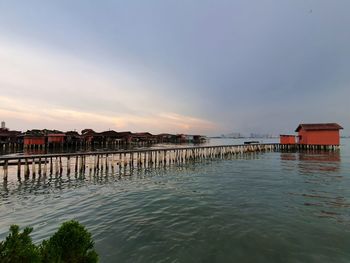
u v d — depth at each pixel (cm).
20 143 4922
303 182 1652
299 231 776
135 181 1772
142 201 1173
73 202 1167
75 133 5653
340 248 655
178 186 1563
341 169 2291
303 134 4866
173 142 9075
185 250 646
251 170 2325
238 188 1473
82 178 1900
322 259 595
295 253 628
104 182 1733
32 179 1823
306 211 991
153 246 669
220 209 1024
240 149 4434
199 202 1144
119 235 746
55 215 962
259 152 4741
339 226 820
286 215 940
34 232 781
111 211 1008
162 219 898
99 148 5362
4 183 1661
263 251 641
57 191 1430
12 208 1068
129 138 6594
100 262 579
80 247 293
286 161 3130
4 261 224
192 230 787
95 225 838
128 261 585
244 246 669
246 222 861
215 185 1580
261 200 1174
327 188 1449
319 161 3047
